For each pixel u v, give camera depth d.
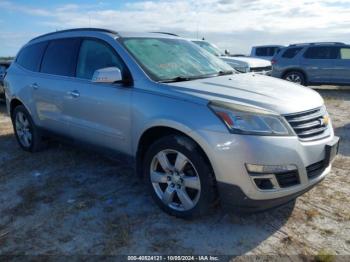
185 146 3.14
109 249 2.98
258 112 2.96
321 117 3.34
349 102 9.98
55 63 4.76
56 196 3.96
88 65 4.23
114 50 3.93
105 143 4.06
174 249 2.96
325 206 3.57
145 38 4.22
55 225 3.37
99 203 3.76
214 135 2.96
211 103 3.07
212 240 3.06
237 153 2.89
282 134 2.95
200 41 11.48
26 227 3.36
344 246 2.94
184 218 3.34
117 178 4.40
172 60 4.06
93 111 4.05
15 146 5.97
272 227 3.24
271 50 19.19
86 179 4.40
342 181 4.14
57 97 4.57
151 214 3.50
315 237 3.07
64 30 4.84
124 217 3.45
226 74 4.23
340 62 12.59
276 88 3.59
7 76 5.71
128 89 3.66
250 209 3.03
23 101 5.27
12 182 4.42
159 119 3.30
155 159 3.48
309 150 3.06
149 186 3.58
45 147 5.50
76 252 2.96
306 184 3.07
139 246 3.01
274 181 2.92
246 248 2.95
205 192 3.10
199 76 3.91
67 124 4.52
